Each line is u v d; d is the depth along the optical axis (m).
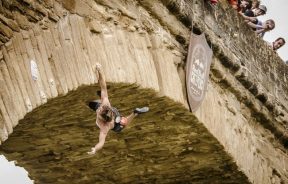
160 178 14.70
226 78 13.77
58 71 9.23
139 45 11.25
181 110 12.16
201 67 12.62
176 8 12.06
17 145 12.55
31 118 11.23
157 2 11.77
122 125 9.82
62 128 11.99
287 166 16.39
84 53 9.88
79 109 11.21
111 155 13.58
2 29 8.38
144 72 11.16
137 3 11.46
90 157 13.52
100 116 9.58
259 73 15.16
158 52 11.65
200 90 12.55
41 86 8.87
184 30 12.44
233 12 14.32
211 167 14.20
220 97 13.74
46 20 9.26
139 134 12.92
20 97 8.46
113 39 10.62
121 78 10.57
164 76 11.66
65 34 9.58
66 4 9.75
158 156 13.77
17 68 8.50
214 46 13.30
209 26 13.19
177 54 12.27
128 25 11.10
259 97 15.09
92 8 10.34
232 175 14.43
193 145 13.41
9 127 8.20
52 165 13.72
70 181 14.52
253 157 14.86
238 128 14.30
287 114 16.52
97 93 10.02
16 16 8.70
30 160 13.36
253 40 15.15
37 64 8.87
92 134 12.44
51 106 10.83
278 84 16.22
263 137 15.62
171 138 13.12
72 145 12.88
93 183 14.72
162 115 12.28
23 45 8.70
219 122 13.43
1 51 8.30
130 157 13.74
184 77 12.33
